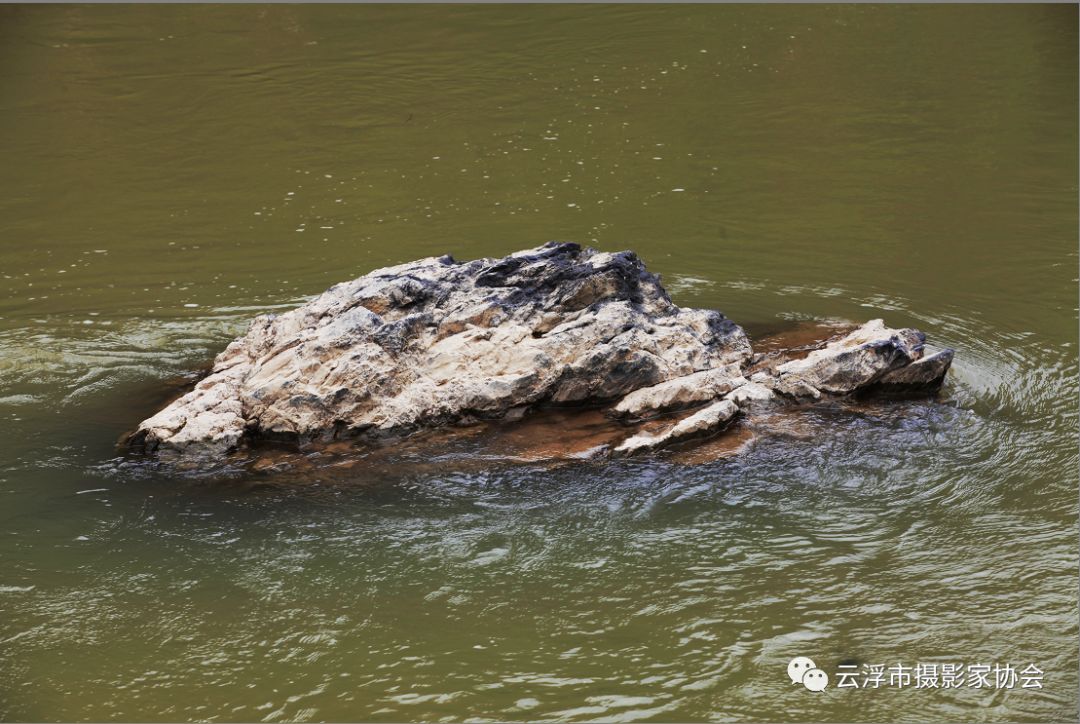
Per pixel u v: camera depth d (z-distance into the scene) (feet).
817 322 56.34
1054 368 51.80
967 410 47.60
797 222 71.26
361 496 42.14
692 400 46.60
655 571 38.37
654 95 94.73
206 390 46.68
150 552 39.52
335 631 35.91
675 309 50.44
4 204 76.74
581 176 79.56
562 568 38.60
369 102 94.58
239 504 41.88
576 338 47.11
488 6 117.19
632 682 33.68
